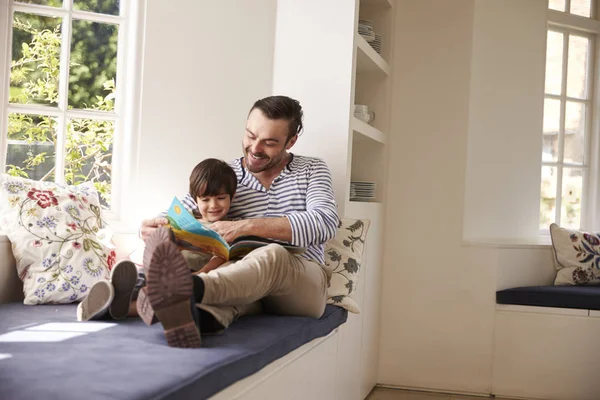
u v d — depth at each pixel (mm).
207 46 3617
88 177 3533
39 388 1519
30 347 1914
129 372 1676
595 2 5344
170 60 3553
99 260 2908
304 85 3689
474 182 4438
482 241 4438
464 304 4312
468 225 4391
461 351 4309
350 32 3635
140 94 3516
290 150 3701
